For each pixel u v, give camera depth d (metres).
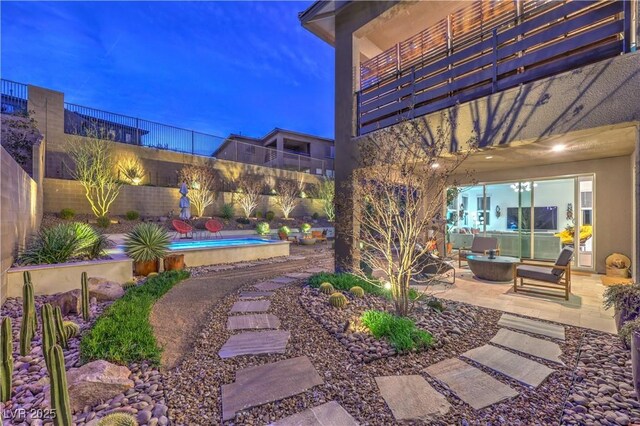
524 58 4.41
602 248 7.13
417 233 4.32
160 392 2.54
